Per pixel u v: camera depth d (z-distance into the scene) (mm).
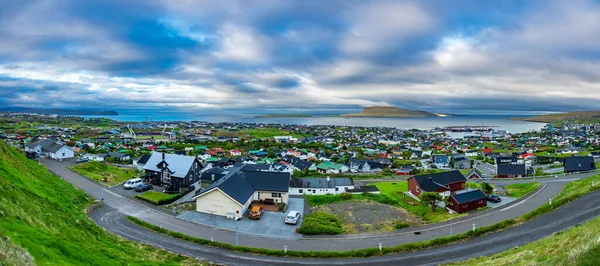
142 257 27484
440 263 28781
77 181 58812
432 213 50719
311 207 52594
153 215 44000
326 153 153750
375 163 117375
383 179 88250
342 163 124188
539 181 73875
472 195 51188
